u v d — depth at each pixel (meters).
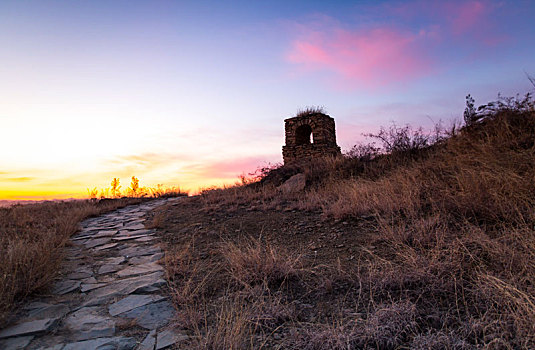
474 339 2.40
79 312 3.49
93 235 7.71
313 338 2.54
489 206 4.78
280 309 3.14
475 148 6.92
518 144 6.09
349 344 2.42
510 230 4.05
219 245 5.91
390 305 2.94
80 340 2.86
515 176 5.02
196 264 4.88
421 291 3.18
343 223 6.09
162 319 3.23
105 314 3.42
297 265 4.38
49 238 6.08
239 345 2.54
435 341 2.32
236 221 7.71
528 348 2.18
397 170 8.50
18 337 2.93
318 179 10.98
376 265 3.98
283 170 13.28
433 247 4.04
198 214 9.12
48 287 4.21
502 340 2.20
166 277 4.44
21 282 3.99
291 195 10.07
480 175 5.60
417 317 2.75
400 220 5.30
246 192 11.60
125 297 3.86
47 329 3.07
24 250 4.72
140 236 7.31
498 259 3.42
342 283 3.67
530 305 2.53
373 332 2.53
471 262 3.56
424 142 9.98
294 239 5.78
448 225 4.73
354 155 11.45
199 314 3.19
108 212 11.84
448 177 6.45
